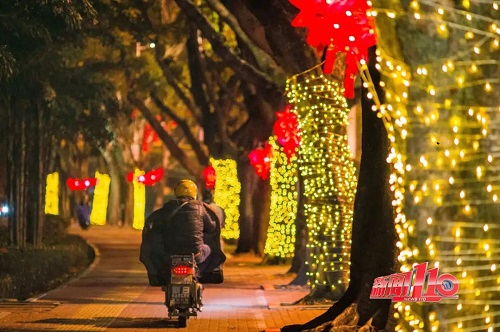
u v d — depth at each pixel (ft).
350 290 88.79
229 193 255.09
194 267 100.99
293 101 127.13
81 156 425.69
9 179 197.57
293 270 175.83
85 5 118.21
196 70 252.62
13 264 155.33
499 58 52.70
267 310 116.67
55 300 128.06
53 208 429.38
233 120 280.72
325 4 69.62
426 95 53.42
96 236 363.76
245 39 158.92
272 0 124.06
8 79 136.56
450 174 53.62
